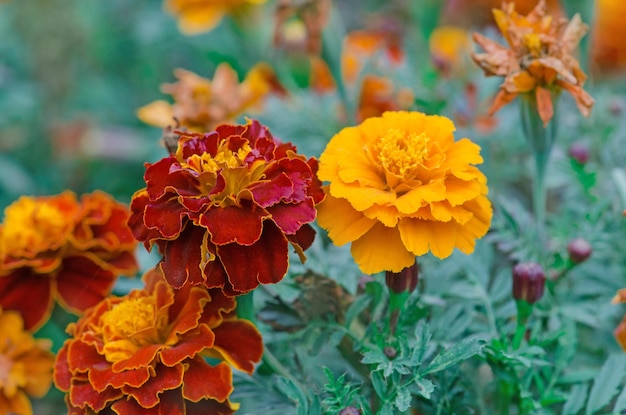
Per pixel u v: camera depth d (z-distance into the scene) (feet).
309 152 1.98
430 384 1.46
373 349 1.50
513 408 1.65
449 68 2.06
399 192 1.49
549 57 1.58
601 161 1.95
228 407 1.49
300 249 1.45
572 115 1.98
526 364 1.48
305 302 1.58
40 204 1.75
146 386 1.46
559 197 2.06
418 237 1.45
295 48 2.11
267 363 1.56
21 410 1.72
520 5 2.13
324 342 1.60
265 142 1.48
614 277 1.74
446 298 1.68
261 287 1.68
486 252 1.69
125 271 1.72
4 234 1.72
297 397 1.50
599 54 2.15
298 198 1.44
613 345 1.71
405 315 1.53
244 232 1.41
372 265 1.46
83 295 1.71
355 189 1.45
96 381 1.46
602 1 2.13
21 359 1.72
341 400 1.48
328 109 2.06
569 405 1.57
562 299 1.70
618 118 1.99
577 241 1.67
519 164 2.02
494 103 1.61
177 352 1.46
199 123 1.88
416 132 1.52
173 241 1.44
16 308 1.71
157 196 1.44
